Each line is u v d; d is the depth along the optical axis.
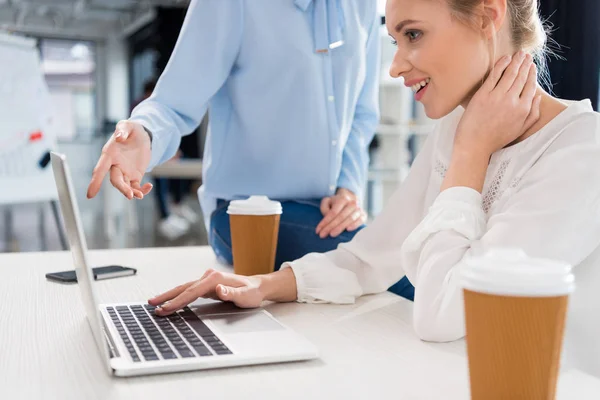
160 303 1.08
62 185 0.79
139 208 10.70
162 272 1.45
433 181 1.26
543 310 0.55
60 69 17.83
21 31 14.34
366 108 1.92
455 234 0.99
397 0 1.05
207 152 1.84
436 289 0.94
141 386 0.72
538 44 1.14
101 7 13.29
